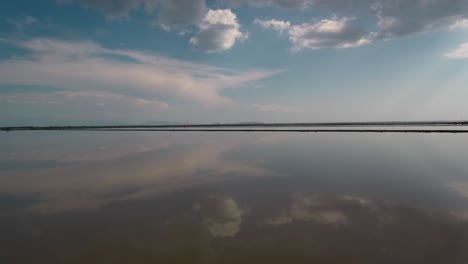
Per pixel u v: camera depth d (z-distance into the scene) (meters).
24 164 19.48
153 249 7.89
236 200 11.75
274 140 32.88
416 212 10.05
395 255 7.41
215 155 22.31
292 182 14.12
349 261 7.19
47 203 11.63
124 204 11.46
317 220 9.65
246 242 8.23
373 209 10.43
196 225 9.40
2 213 10.62
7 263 7.27
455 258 7.21
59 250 7.89
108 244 8.19
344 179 14.44
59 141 35.47
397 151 22.28
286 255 7.52
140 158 21.48
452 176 14.63
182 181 14.73
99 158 21.69
